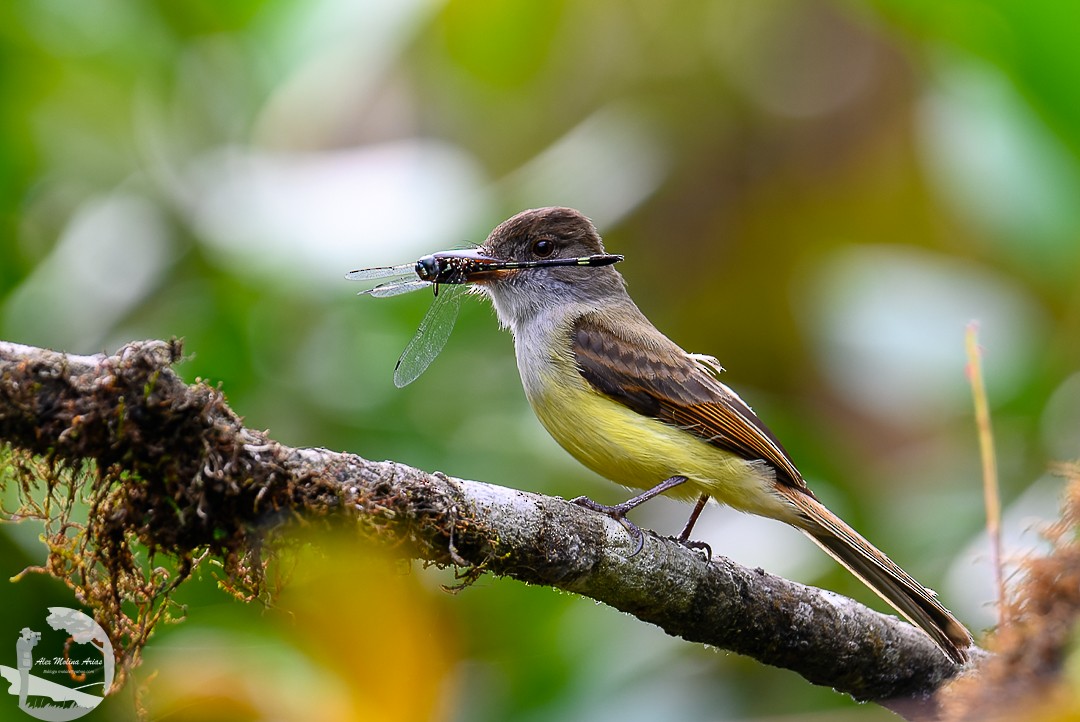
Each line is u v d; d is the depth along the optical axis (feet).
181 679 27.68
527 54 46.85
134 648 22.26
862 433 46.83
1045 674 18.90
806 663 28.89
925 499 38.55
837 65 52.85
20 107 40.60
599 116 48.34
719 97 52.03
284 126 42.27
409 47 45.93
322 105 42.86
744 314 50.34
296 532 21.63
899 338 39.47
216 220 39.45
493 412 39.22
